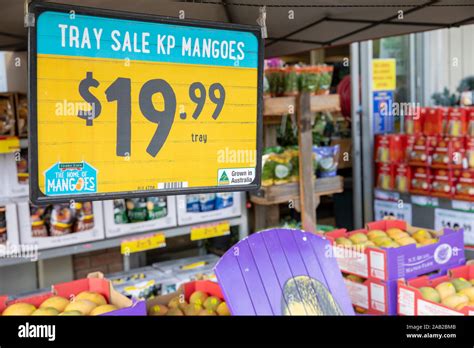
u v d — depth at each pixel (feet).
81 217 9.75
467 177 12.23
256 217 12.41
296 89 11.01
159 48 5.15
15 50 9.70
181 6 6.12
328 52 17.74
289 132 12.19
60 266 11.57
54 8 4.58
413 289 7.18
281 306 5.55
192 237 10.86
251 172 5.75
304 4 6.25
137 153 5.14
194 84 5.36
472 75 20.16
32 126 4.61
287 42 8.71
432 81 19.11
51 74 4.66
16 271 11.15
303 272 5.94
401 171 13.55
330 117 12.71
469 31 19.95
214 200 11.19
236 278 5.40
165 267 10.85
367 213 14.58
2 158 9.75
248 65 5.63
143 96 5.12
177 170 5.35
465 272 7.89
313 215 11.23
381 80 14.61
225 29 5.45
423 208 13.25
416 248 8.07
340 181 11.87
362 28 7.67
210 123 5.49
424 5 6.37
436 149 12.73
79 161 4.87
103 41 4.87
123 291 9.36
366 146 14.39
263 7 5.66
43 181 4.71
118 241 10.11
